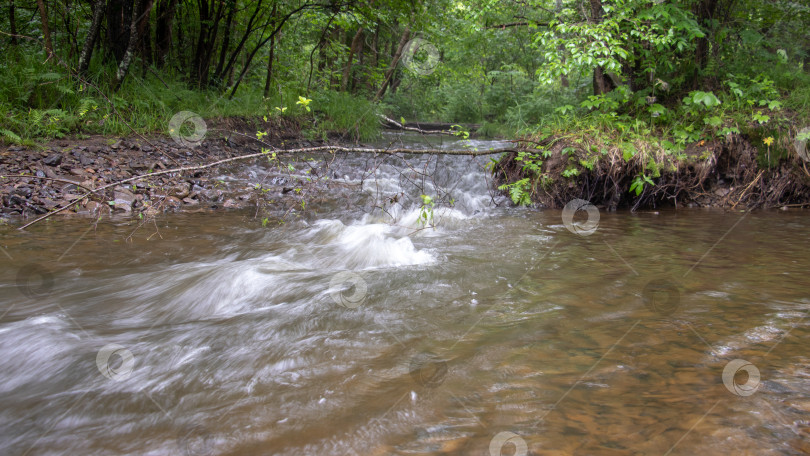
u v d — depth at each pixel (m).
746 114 6.05
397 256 3.50
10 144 6.11
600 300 2.52
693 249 3.60
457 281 2.90
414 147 10.07
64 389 1.73
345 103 11.69
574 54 5.52
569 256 3.45
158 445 1.41
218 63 10.94
